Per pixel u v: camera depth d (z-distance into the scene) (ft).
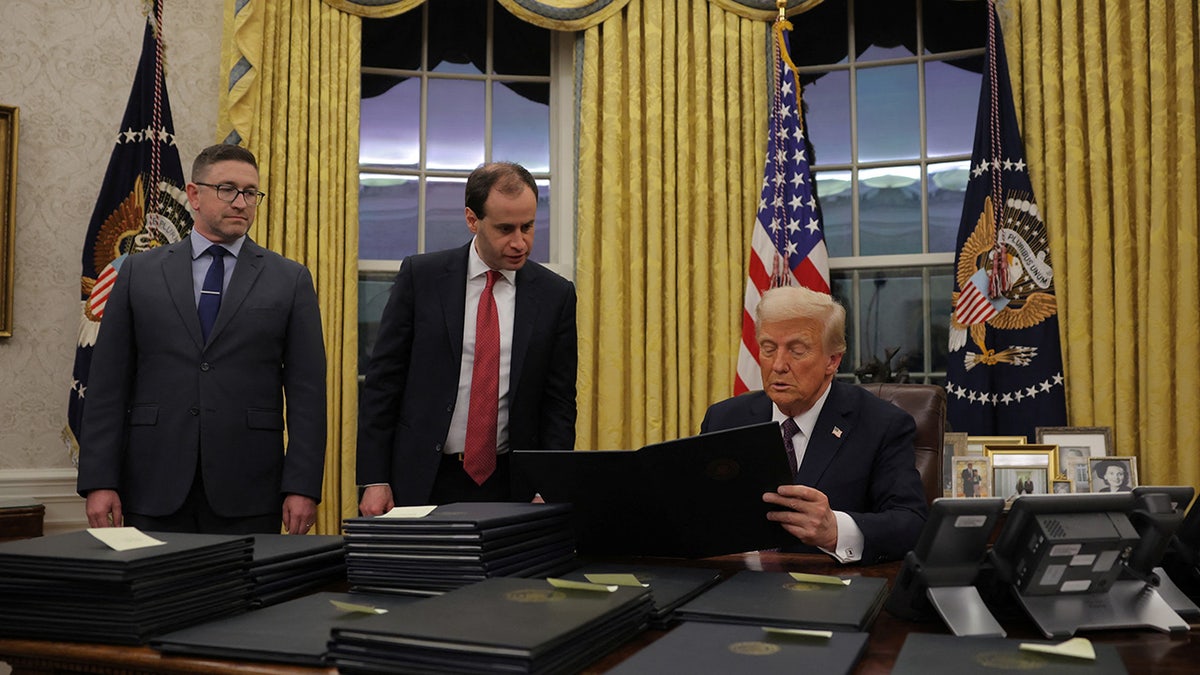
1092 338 12.94
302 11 14.35
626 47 14.78
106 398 8.50
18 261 13.38
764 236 13.91
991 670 3.45
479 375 8.98
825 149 15.69
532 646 3.37
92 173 13.78
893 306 15.20
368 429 9.07
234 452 8.52
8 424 13.20
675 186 14.43
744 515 5.94
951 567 4.52
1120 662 3.56
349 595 4.96
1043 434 12.59
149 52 13.51
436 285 9.15
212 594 4.55
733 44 14.47
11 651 4.22
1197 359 12.32
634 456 5.76
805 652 3.70
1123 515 4.64
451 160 15.90
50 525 13.16
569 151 15.79
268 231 14.03
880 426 7.41
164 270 8.80
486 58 16.02
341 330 14.20
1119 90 12.92
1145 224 12.71
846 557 6.08
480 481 8.93
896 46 15.48
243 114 13.80
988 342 13.30
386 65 15.76
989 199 13.41
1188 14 12.65
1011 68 13.67
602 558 6.39
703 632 4.03
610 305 14.21
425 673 3.49
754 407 7.96
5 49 13.51
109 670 4.04
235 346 8.68
